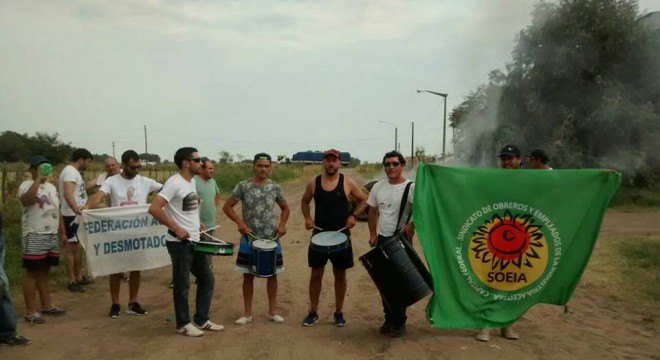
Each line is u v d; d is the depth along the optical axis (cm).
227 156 7731
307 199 698
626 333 676
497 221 620
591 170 618
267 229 699
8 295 604
